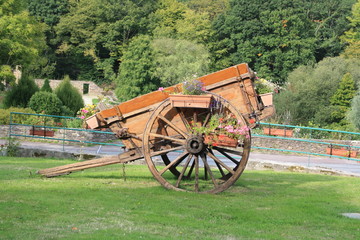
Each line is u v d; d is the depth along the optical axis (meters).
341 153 23.59
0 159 18.41
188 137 11.08
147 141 11.27
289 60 69.81
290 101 49.50
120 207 9.18
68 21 77.69
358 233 8.23
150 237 7.05
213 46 75.06
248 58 72.31
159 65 62.91
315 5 81.75
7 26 41.19
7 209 8.51
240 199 10.76
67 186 11.30
